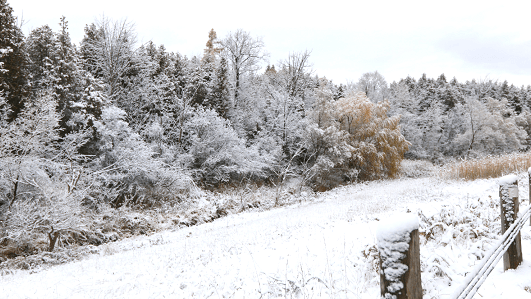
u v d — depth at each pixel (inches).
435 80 2957.7
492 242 183.9
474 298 125.0
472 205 267.6
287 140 1284.4
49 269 406.9
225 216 754.8
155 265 317.4
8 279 363.6
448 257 168.9
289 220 478.6
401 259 66.2
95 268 350.6
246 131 1315.2
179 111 1039.6
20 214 496.7
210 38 1770.4
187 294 202.1
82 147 769.6
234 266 240.7
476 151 1905.8
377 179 1257.4
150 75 1101.1
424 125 2053.4
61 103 754.8
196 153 1024.2
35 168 566.3
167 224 681.6
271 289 167.5
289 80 1371.8
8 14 683.4
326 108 1280.8
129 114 991.0
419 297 66.4
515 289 127.9
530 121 2490.2
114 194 726.5
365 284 154.0
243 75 1433.3
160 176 836.0
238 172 1028.5
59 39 786.2
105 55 1039.0
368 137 1330.0
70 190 531.2
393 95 2235.5
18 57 692.7
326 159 1123.9
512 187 152.5
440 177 751.7
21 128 551.5
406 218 68.8
